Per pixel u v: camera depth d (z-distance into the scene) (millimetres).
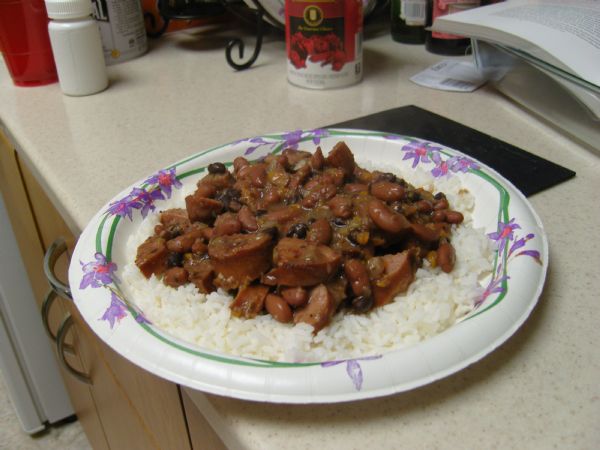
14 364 1343
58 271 905
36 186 908
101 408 1045
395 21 1264
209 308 509
